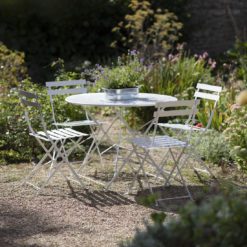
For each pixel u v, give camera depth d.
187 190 6.66
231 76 11.41
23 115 8.66
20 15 14.34
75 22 14.59
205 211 3.55
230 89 9.77
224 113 9.00
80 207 6.30
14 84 10.20
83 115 9.16
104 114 11.44
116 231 5.58
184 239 3.61
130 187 6.82
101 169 7.93
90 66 13.61
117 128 10.44
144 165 8.13
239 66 13.09
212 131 8.68
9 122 8.66
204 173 7.73
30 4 14.42
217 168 7.96
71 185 7.11
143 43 12.82
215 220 3.51
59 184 7.15
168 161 8.39
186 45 14.95
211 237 3.51
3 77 10.19
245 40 15.38
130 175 7.62
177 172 7.51
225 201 3.64
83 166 7.58
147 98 7.23
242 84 10.47
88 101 6.93
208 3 15.26
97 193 6.82
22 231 5.53
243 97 4.16
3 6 14.34
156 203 6.40
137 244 3.75
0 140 8.56
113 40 14.62
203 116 9.22
